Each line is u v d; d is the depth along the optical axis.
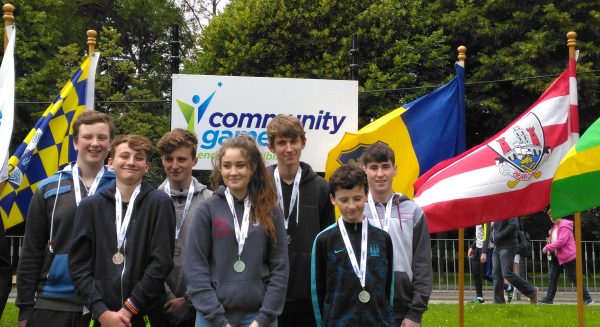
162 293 4.97
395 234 5.57
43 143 7.70
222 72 21.95
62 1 26.33
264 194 4.96
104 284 4.87
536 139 7.33
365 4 21.92
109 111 23.91
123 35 30.98
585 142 7.02
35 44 23.36
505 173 7.23
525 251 12.91
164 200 5.03
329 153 8.09
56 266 5.23
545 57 21.22
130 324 4.80
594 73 21.02
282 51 21.67
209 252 4.89
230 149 4.90
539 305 11.70
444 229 7.20
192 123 8.80
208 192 5.95
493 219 7.22
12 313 9.65
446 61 21.77
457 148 8.16
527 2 21.59
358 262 5.10
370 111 20.94
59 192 5.39
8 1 22.98
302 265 5.54
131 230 4.96
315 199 5.67
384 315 5.07
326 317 5.09
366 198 5.19
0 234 5.43
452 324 9.42
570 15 21.23
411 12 22.06
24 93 22.72
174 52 9.31
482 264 13.72
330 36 21.67
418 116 8.13
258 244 4.86
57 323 5.16
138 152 5.05
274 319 4.77
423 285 5.45
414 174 8.06
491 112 21.97
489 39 21.92
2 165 6.48
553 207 7.11
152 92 29.03
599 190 6.96
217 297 4.77
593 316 10.22
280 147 5.60
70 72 23.34
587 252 17.47
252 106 8.84
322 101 8.91
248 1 22.16
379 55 21.91
